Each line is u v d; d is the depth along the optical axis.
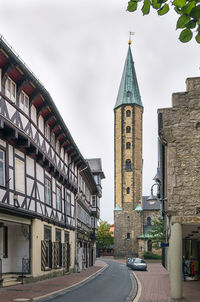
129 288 18.59
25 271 18.78
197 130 14.50
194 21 3.29
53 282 20.14
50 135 23.81
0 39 14.11
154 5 3.41
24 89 18.30
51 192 23.48
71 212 30.91
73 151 30.30
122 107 72.56
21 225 18.97
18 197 16.92
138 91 74.50
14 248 19.00
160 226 51.97
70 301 13.26
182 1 3.21
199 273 23.36
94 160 56.69
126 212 70.69
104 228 90.56
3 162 15.65
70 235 30.14
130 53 77.06
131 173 71.00
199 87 14.75
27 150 18.62
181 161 14.38
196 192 14.07
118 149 72.56
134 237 70.12
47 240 22.25
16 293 14.54
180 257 13.85
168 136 14.58
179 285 13.79
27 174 18.53
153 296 15.00
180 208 14.03
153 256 63.81
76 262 31.39
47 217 21.89
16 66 16.00
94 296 14.98
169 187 14.26
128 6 3.49
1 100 15.09
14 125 16.17
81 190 36.91
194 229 16.12
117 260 66.50
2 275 17.38
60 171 25.25
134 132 71.62
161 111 14.87
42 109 20.70
